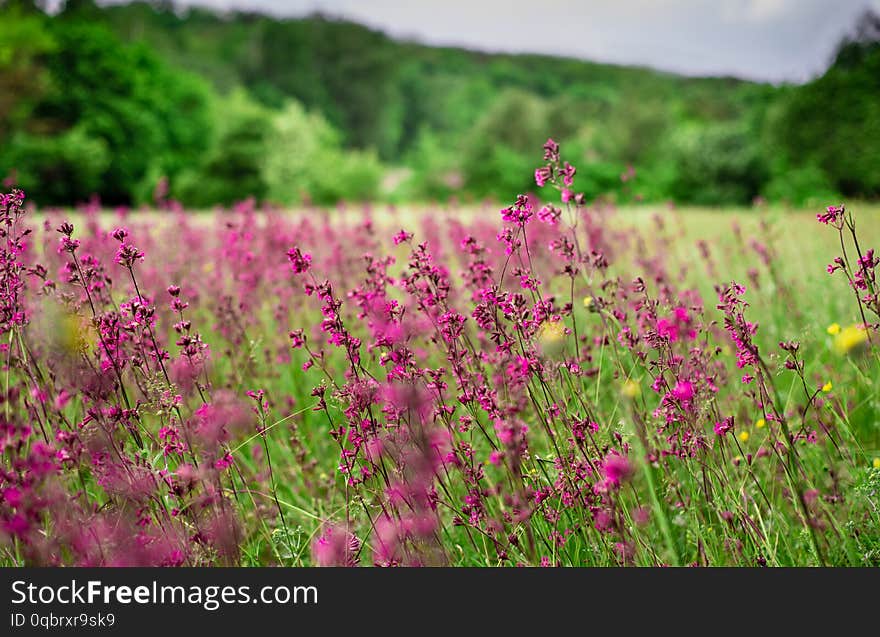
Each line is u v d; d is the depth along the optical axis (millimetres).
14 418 2328
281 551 3004
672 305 3373
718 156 36312
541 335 2713
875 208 9070
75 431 2570
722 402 3521
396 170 101688
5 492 2168
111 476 2543
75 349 2809
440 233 6781
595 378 3646
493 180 42438
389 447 2611
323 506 3277
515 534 2613
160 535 2482
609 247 5117
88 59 48469
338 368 4266
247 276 4898
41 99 45219
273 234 5887
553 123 58531
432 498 2590
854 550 2686
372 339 3205
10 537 2375
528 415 3449
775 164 37438
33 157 36844
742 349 2658
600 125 58594
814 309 4879
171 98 59469
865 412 3650
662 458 2826
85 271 3027
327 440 3904
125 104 49062
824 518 2775
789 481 2625
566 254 2891
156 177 46812
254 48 111812
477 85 123500
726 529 2672
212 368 4172
